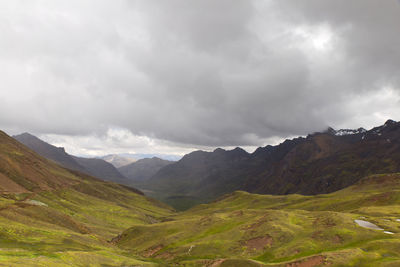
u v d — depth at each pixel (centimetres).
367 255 6338
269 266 6738
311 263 6350
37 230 9356
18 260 5481
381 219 10031
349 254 6400
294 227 9594
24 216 10888
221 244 9306
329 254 6488
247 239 9275
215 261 7925
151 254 10612
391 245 6738
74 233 10894
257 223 10581
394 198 16675
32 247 7294
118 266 7306
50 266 5628
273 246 8462
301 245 7894
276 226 9581
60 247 7850
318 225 9469
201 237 10938
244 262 7138
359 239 7669
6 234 7888
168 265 8444
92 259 7244
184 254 9231
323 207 19725
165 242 11156
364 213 12050
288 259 7406
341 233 8106
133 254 10481
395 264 5594
